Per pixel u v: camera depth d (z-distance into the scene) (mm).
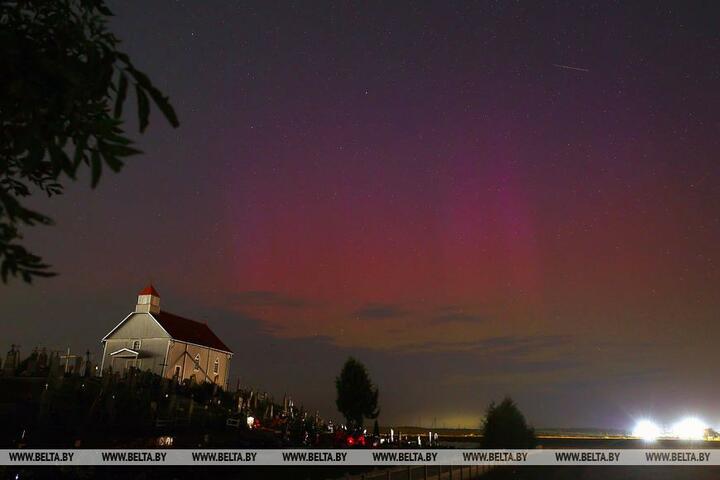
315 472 24109
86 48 2832
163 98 2889
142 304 64250
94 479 18219
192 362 64938
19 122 2793
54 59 2789
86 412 28438
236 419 37531
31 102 2656
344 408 49000
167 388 41344
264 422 43375
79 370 38781
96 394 31594
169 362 61312
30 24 2957
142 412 31844
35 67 2635
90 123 2754
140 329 63344
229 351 72438
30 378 32656
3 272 2633
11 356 34250
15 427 23312
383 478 22844
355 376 49688
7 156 3010
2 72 2617
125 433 26750
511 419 43188
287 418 47000
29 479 16719
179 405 37094
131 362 61719
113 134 2773
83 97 2795
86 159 2754
